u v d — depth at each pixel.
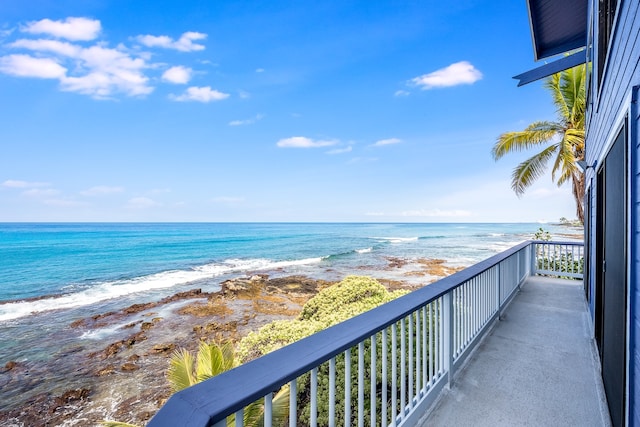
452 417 2.08
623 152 1.68
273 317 8.36
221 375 0.92
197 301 9.97
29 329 7.48
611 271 2.10
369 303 5.37
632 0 1.36
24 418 4.12
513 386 2.47
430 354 2.25
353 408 2.81
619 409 1.77
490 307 3.82
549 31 4.87
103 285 12.51
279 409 2.43
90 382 5.00
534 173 10.77
